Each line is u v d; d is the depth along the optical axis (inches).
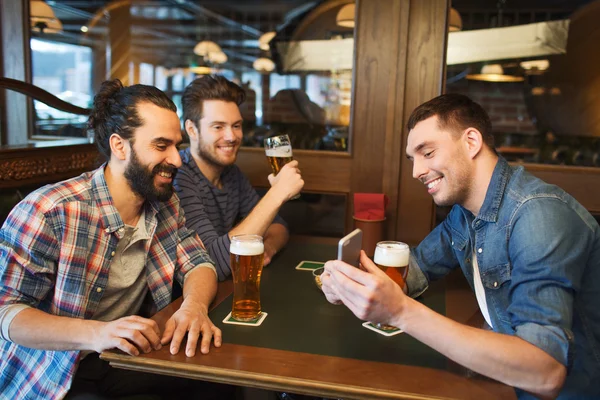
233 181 89.0
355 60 100.2
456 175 52.1
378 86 99.9
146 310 68.4
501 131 101.2
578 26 95.9
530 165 98.7
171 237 64.7
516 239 47.4
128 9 135.8
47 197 53.8
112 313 61.7
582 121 97.9
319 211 106.5
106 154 59.0
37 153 75.5
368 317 43.3
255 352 45.4
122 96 57.1
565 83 98.1
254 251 52.1
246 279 52.9
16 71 111.7
